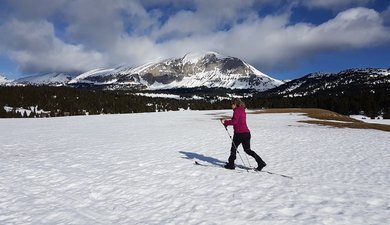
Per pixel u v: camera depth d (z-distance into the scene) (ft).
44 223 23.79
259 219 23.20
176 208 26.17
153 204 27.37
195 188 31.78
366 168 41.29
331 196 28.48
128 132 105.91
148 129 118.11
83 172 40.11
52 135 98.27
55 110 439.63
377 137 83.20
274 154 53.36
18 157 53.67
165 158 49.60
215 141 73.36
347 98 482.69
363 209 25.03
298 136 84.02
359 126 129.70
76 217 24.88
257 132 96.32
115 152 56.90
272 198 28.02
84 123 174.29
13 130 125.39
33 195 30.78
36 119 245.04
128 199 28.96
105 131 112.37
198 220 23.36
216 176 36.55
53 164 46.09
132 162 46.34
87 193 31.04
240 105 39.50
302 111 248.32
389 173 38.24
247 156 51.01
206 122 160.97
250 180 34.50
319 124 139.03
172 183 33.88
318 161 46.55
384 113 402.72
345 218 23.12
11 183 35.35
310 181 34.09
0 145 71.87
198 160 47.78
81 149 62.13
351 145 65.41
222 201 27.53
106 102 495.82
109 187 32.86
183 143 69.92
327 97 515.09
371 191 30.17
